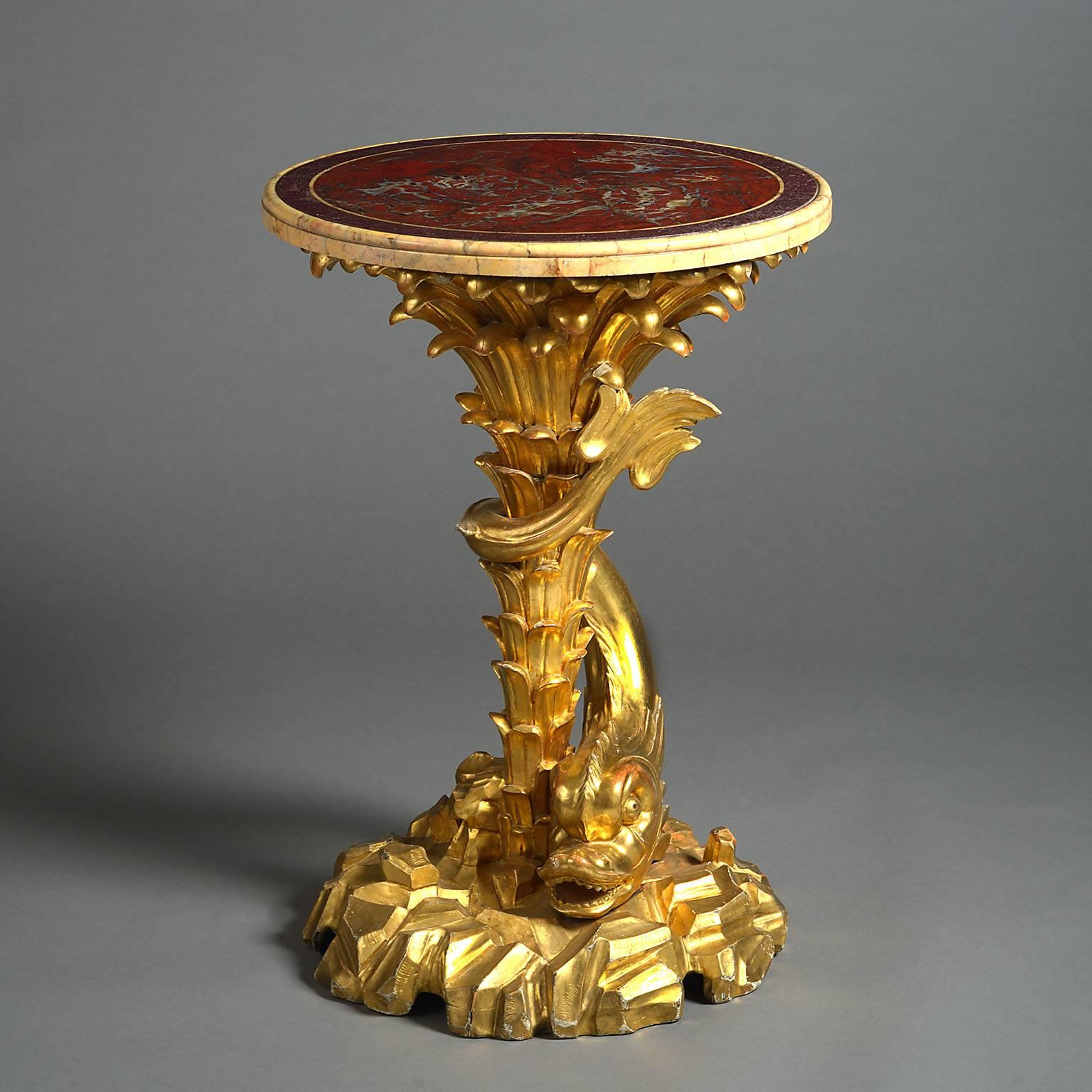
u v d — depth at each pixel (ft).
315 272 10.34
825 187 10.56
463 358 10.64
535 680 10.78
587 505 10.48
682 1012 10.67
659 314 10.28
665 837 11.09
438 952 10.62
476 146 11.33
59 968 10.87
